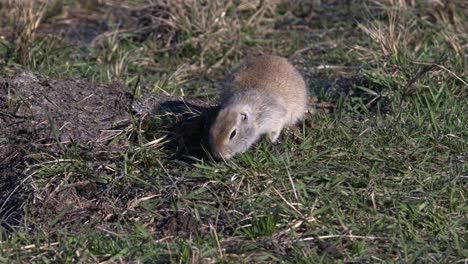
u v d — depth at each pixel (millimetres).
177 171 15750
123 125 17391
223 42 24797
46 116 17578
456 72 20250
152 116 17531
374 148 16422
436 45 23203
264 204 14445
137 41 25875
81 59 23516
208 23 25141
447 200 14867
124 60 23375
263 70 18016
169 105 18344
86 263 13125
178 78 22625
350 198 14688
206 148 16422
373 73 20703
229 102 16719
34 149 16516
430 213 14320
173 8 25844
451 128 17219
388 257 13266
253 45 25172
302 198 14555
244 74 18000
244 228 13953
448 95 18672
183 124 17391
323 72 22906
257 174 15328
